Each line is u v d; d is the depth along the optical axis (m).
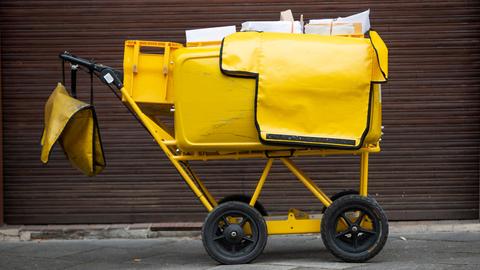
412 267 7.45
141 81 7.92
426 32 10.05
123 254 8.90
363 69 7.51
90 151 7.91
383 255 8.24
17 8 10.13
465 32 10.02
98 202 10.23
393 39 10.06
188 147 7.67
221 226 7.83
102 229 9.97
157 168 10.17
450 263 7.64
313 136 7.50
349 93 7.51
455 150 10.09
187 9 10.09
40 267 8.23
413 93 10.08
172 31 10.10
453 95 10.05
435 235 9.59
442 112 10.07
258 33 7.69
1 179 10.15
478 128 10.05
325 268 7.48
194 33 7.89
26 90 10.17
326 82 7.50
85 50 10.15
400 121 10.09
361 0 10.06
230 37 7.64
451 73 10.05
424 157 10.10
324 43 7.60
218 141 7.65
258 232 7.79
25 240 9.92
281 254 8.52
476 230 9.81
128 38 10.12
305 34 7.71
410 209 10.14
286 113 7.50
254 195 7.95
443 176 10.11
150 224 10.13
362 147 7.73
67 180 10.23
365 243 7.76
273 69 7.50
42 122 10.17
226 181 10.12
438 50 10.05
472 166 10.09
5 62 10.17
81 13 10.13
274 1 10.08
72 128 7.92
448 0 10.02
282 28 8.05
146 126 7.86
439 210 10.13
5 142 10.22
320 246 9.05
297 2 10.08
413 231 9.82
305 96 7.50
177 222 10.19
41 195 10.23
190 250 9.08
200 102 7.61
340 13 10.05
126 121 10.16
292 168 8.02
